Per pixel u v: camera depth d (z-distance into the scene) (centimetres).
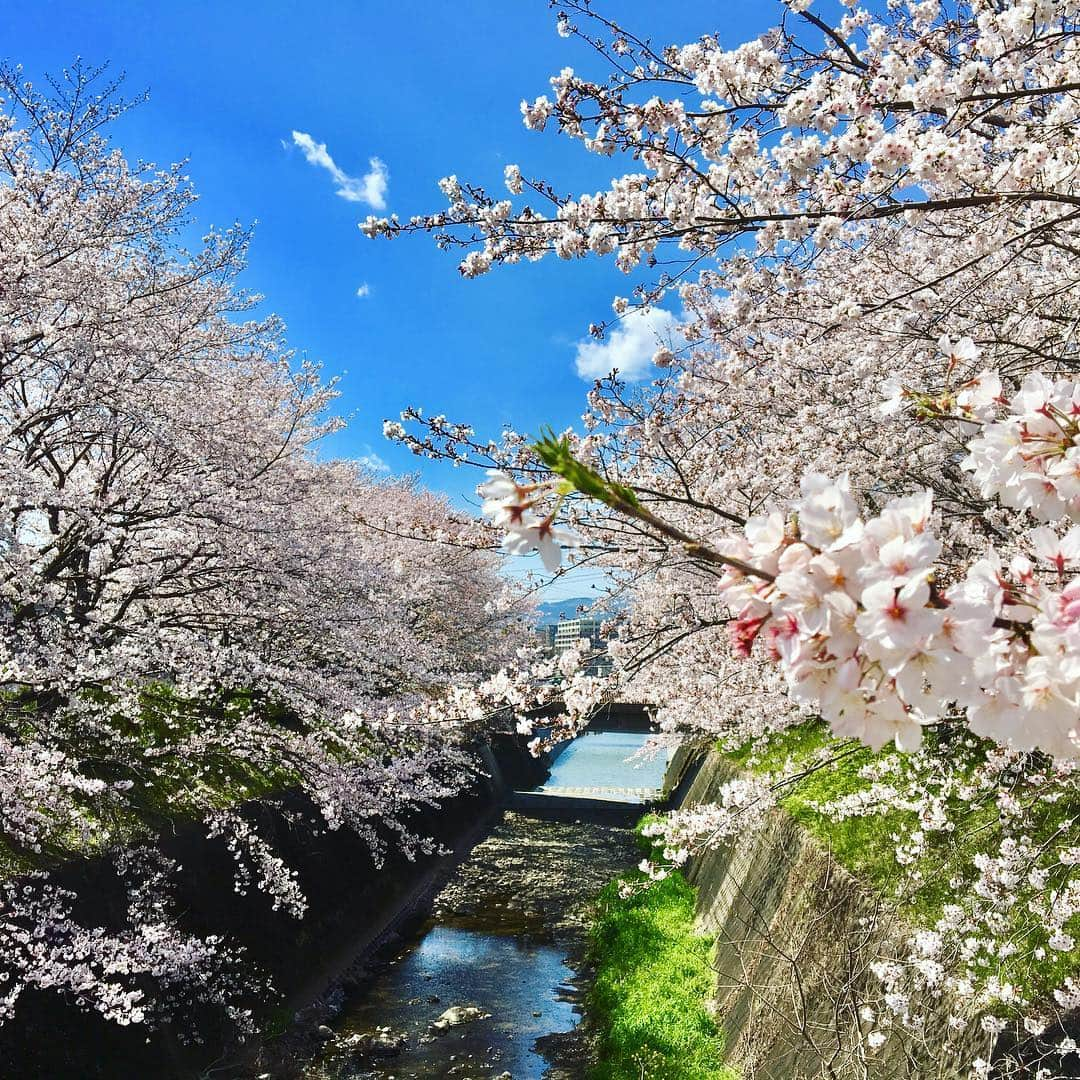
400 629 1283
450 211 405
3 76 737
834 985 563
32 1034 632
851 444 528
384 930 1256
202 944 767
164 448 840
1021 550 398
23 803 672
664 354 510
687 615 536
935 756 567
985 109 327
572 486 128
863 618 110
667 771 2939
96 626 775
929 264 567
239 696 1046
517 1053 900
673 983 952
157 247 875
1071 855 396
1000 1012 389
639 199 369
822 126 328
